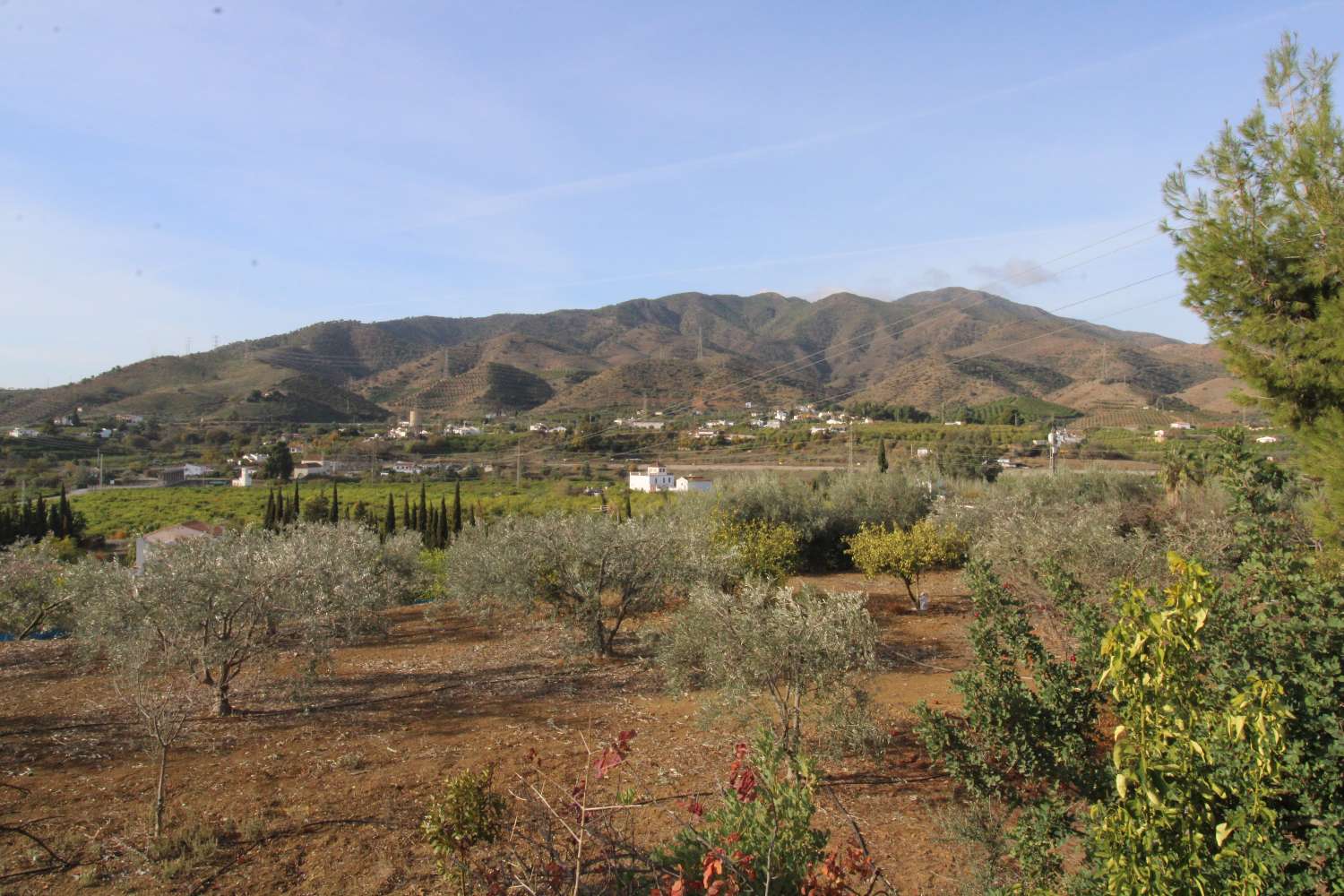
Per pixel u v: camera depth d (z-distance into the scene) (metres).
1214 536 12.66
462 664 16.30
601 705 12.88
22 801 8.73
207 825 8.05
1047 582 5.75
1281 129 8.20
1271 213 8.05
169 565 11.68
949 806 7.71
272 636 13.14
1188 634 3.25
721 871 3.65
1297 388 7.55
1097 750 6.57
